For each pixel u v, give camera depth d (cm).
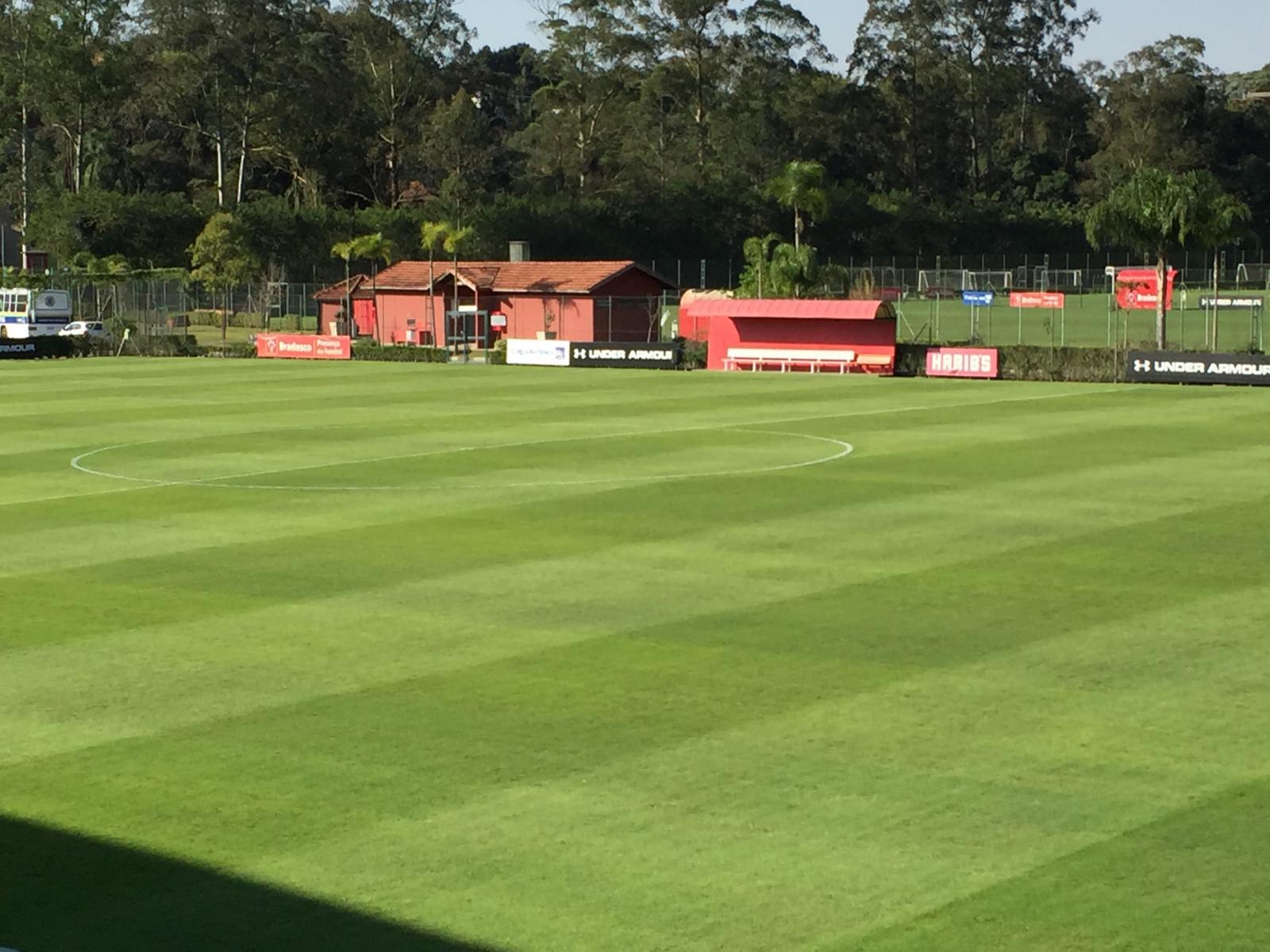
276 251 9950
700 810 1075
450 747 1216
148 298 8138
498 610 1675
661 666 1443
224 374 5522
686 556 1956
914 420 3619
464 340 6831
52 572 1911
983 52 14912
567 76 12638
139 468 2844
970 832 1029
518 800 1099
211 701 1353
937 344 5819
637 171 12500
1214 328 5644
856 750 1199
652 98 13138
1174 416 3681
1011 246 12825
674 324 7356
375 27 12000
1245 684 1371
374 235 8581
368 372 5597
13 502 2464
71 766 1188
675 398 4316
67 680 1427
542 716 1293
